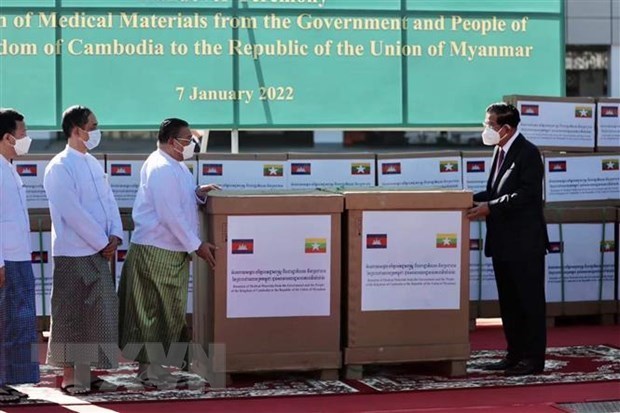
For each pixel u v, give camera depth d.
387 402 7.16
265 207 7.71
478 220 10.36
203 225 8.29
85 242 7.41
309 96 11.16
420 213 7.96
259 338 7.73
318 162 9.99
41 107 10.79
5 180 7.20
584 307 10.59
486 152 10.21
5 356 7.21
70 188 7.36
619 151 10.69
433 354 7.99
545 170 10.50
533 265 8.09
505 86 11.47
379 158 10.09
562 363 8.59
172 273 7.72
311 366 7.82
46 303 9.80
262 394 7.43
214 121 11.03
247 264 7.71
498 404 7.08
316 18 11.13
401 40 11.27
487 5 11.41
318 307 7.82
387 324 7.92
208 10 10.98
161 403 7.16
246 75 11.06
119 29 10.87
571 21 22.52
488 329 10.64
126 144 21.59
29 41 10.75
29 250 7.38
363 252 7.88
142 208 7.80
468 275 8.06
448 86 11.37
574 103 10.59
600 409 6.91
